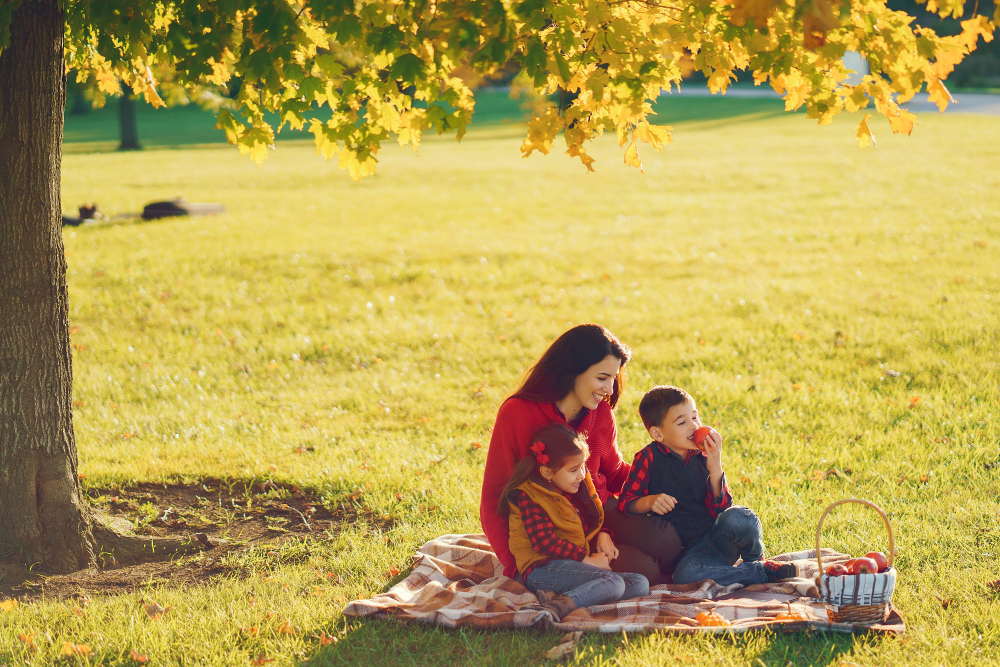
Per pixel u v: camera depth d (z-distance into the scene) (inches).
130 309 435.5
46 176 173.0
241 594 166.9
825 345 347.3
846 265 498.9
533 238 617.6
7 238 170.4
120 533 191.5
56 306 177.9
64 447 181.3
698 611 149.3
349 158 162.7
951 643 140.7
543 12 138.9
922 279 453.1
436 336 386.9
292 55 139.9
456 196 829.8
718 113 1779.0
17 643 147.5
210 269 518.0
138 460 246.1
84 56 210.8
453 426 276.8
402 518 207.2
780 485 219.6
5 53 165.3
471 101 150.8
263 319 420.2
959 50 138.3
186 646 146.8
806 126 1411.2
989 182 784.3
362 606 152.7
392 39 137.1
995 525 187.6
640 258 542.6
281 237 616.7
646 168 1009.5
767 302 422.9
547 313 422.6
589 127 158.9
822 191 792.9
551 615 146.8
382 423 281.9
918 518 195.9
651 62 149.0
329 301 455.2
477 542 182.4
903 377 304.7
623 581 156.1
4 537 175.5
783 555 172.4
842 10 109.0
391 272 512.4
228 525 205.9
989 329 351.9
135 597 166.7
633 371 326.3
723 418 275.3
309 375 339.9
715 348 350.3
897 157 987.3
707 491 166.2
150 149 1488.7
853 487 217.3
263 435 271.7
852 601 141.3
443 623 148.6
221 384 328.2
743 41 146.0
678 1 150.1
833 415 273.1
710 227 649.0
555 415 163.8
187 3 141.9
